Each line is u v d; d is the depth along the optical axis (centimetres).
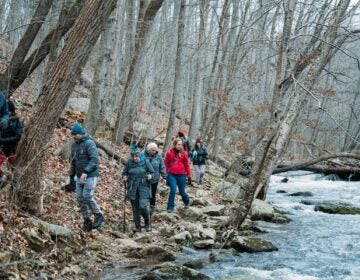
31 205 721
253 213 1178
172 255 780
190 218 1092
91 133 1347
